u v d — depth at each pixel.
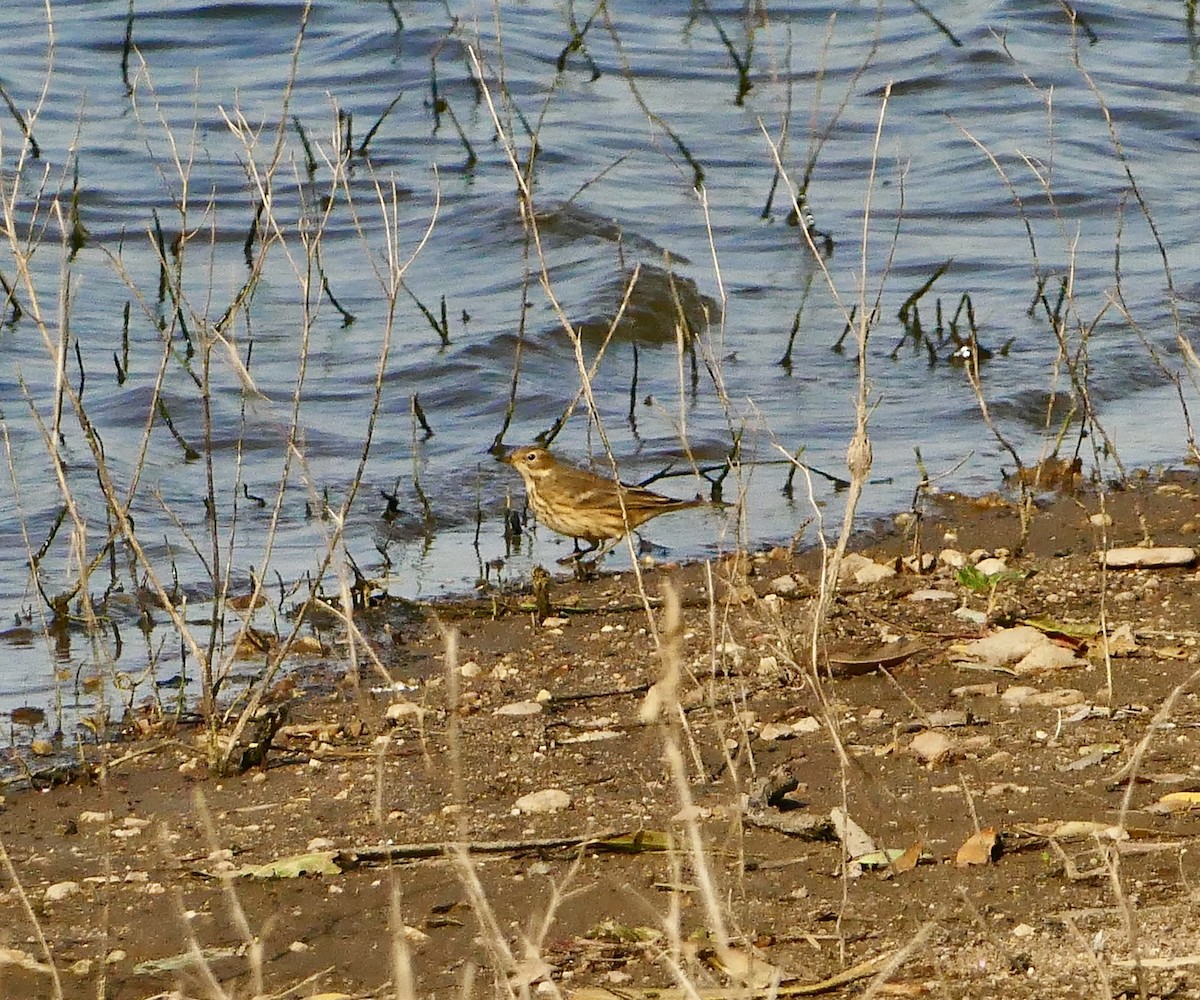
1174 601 11.48
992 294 21.58
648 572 13.66
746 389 18.50
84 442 16.59
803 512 15.02
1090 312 20.70
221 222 23.75
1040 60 31.27
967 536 13.96
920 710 9.41
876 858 7.66
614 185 25.08
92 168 25.25
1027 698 9.66
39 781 9.62
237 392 18.09
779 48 31.78
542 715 10.16
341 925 7.45
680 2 34.28
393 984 6.91
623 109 28.62
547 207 23.59
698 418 17.64
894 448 16.83
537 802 8.59
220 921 7.57
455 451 16.86
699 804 8.48
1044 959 6.70
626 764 9.17
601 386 18.69
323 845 8.30
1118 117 28.73
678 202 24.62
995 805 8.20
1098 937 6.80
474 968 6.93
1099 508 14.54
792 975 6.69
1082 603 11.49
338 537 10.40
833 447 16.91
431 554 14.34
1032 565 12.70
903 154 27.08
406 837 8.34
